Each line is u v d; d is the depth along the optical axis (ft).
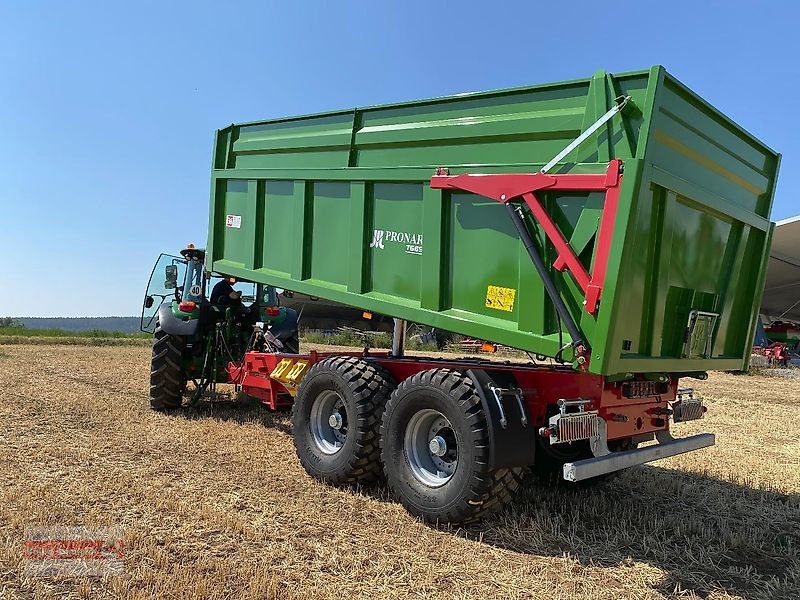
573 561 11.57
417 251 15.11
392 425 14.25
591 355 11.60
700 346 14.37
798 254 80.74
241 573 10.27
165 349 24.36
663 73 11.50
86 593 9.34
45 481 14.78
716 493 16.71
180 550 11.13
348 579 10.38
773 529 13.99
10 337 69.15
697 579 11.10
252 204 19.84
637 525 13.89
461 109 14.58
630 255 11.35
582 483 16.83
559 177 12.21
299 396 16.97
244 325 26.63
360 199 16.43
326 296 17.17
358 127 16.76
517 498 15.64
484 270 13.83
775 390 45.75
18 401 25.35
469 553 11.80
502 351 22.16
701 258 14.19
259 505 13.92
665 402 15.40
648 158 11.33
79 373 36.01
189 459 17.61
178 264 26.71
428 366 15.16
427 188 14.87
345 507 14.14
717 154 14.10
